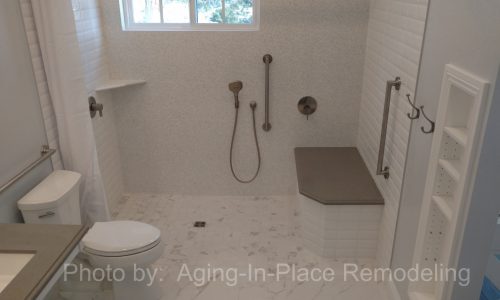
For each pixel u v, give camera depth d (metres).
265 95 3.04
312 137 3.21
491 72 1.23
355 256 2.64
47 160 2.23
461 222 1.41
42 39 2.11
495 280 1.72
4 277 1.35
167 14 3.00
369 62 2.84
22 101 2.00
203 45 2.95
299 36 2.91
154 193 3.43
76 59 2.20
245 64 2.99
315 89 3.06
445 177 1.62
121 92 3.10
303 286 2.38
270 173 3.35
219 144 3.26
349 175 2.76
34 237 1.44
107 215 2.51
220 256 2.65
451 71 1.47
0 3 1.83
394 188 2.24
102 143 2.97
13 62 1.92
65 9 2.10
